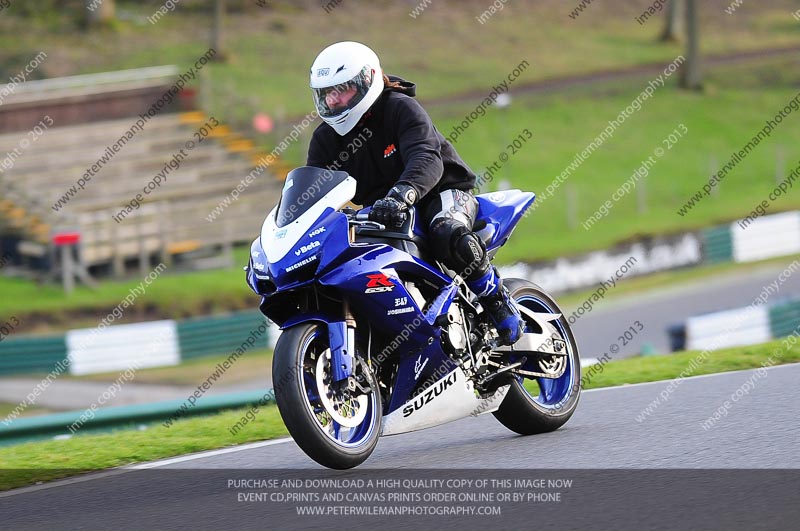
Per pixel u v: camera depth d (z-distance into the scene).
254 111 104.44
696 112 135.12
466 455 18.56
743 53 161.50
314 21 146.25
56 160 85.88
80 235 75.62
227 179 88.81
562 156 116.25
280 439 22.48
